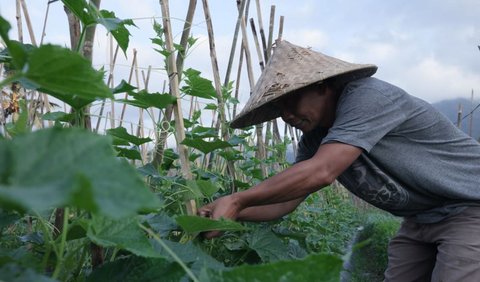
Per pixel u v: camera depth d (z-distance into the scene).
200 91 2.28
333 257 0.60
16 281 0.50
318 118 2.40
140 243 0.86
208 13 2.81
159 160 2.19
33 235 1.52
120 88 1.36
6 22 0.52
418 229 2.81
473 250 2.36
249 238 2.13
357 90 2.19
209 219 1.45
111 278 0.94
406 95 2.32
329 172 2.02
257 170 3.33
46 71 0.54
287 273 0.62
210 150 2.05
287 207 2.45
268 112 2.65
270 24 4.14
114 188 0.37
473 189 2.39
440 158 2.38
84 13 1.24
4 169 0.38
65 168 0.39
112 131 2.00
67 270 1.14
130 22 1.36
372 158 2.35
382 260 6.86
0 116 2.59
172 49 1.90
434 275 2.55
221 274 0.64
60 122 1.52
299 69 2.24
